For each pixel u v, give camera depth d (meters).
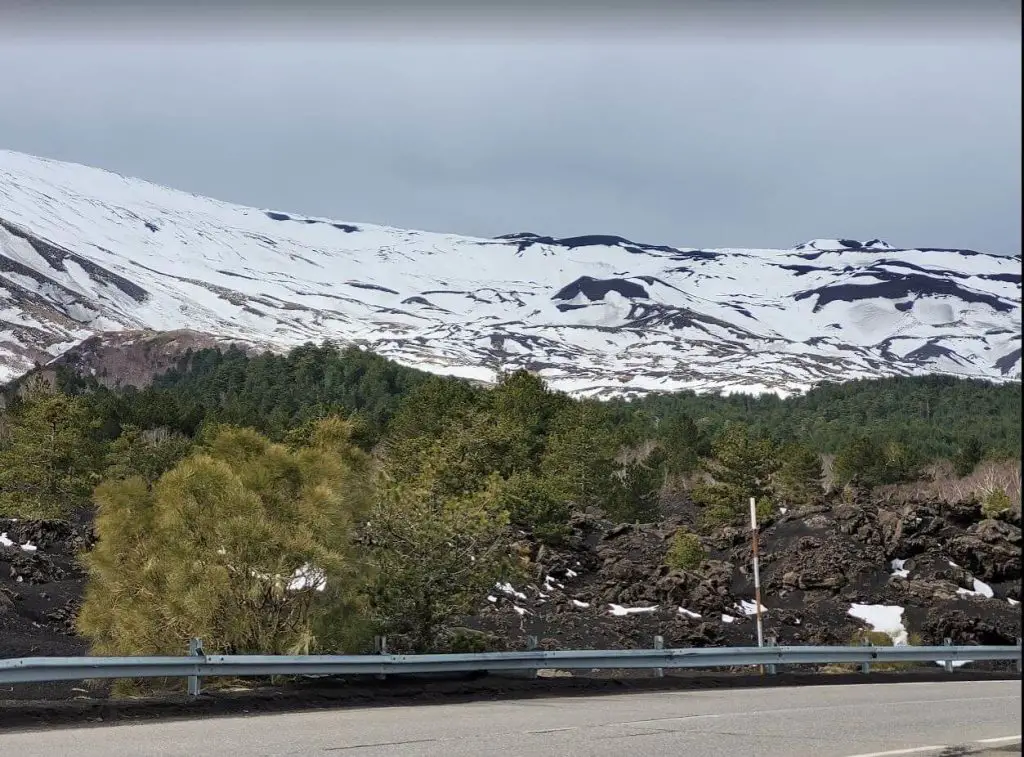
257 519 18.39
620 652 19.03
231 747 11.15
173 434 88.19
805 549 39.09
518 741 11.70
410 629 20.23
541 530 41.59
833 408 181.25
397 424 67.31
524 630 31.11
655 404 190.00
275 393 133.38
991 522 38.88
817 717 13.97
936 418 151.25
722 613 34.47
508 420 64.19
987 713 14.50
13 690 21.45
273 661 15.59
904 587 35.56
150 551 18.77
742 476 63.31
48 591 35.03
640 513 61.78
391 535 20.47
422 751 10.97
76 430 57.69
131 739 11.72
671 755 10.87
